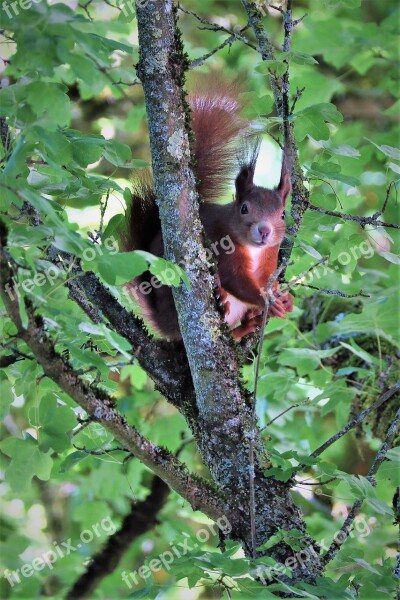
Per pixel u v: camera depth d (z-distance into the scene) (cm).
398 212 1375
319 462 714
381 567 736
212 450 759
